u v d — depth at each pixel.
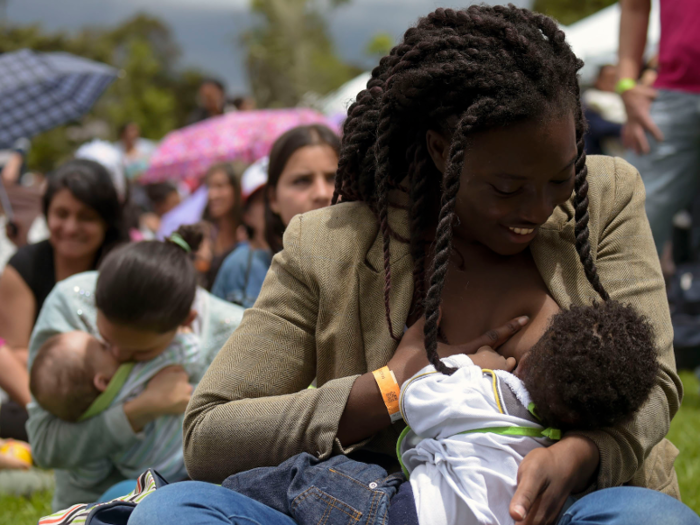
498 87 1.63
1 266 5.78
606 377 1.55
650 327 1.64
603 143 7.16
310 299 1.92
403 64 1.76
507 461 1.62
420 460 1.73
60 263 3.99
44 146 30.34
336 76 16.91
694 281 5.76
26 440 4.04
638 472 1.88
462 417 1.66
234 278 3.90
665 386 1.77
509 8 1.76
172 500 1.59
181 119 39.53
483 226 1.75
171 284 2.74
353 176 2.02
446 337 1.83
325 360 1.91
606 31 9.09
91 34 40.03
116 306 2.73
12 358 3.90
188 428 1.88
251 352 1.90
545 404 1.62
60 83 7.26
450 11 1.76
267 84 16.56
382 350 1.85
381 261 1.90
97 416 2.88
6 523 3.19
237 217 5.94
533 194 1.67
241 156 8.61
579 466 1.59
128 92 35.09
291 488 1.72
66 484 3.08
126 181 4.99
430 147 1.80
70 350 2.88
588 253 1.79
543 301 1.82
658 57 4.28
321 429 1.76
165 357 2.93
